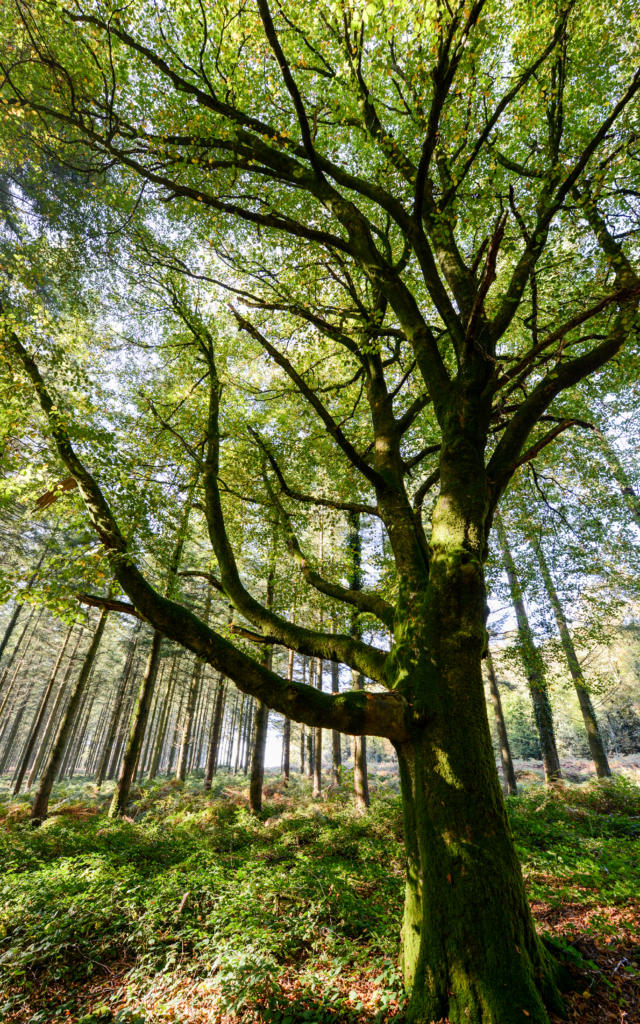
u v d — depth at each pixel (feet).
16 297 25.04
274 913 18.06
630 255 23.11
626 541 38.99
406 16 14.47
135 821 44.34
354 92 17.15
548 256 22.11
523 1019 9.18
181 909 18.60
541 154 20.25
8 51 20.84
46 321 20.18
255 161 21.54
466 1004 9.74
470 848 10.84
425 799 11.92
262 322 27.96
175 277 25.22
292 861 27.58
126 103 21.25
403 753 13.91
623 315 14.48
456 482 14.56
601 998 11.21
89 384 21.17
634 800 35.19
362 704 12.55
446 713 12.26
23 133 22.74
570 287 23.52
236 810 46.21
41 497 18.56
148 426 24.71
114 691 124.88
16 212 27.91
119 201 25.40
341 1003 12.25
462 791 11.42
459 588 13.28
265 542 31.99
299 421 32.45
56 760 45.65
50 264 27.35
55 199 26.81
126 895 20.63
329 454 30.48
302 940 16.40
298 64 17.47
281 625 16.69
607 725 92.48
